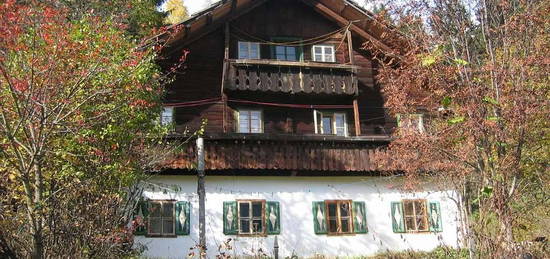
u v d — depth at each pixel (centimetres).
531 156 1038
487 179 883
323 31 2136
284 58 2089
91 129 991
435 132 1168
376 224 1753
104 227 888
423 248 1759
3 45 805
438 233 1769
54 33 866
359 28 2106
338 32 2145
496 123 880
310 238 1688
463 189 1059
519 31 937
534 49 927
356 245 1720
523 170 1009
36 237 743
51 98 830
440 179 1475
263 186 1692
